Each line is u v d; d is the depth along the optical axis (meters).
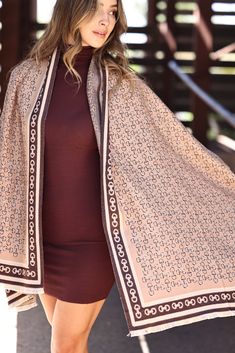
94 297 3.25
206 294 3.32
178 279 3.29
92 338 4.70
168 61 9.44
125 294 3.20
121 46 3.35
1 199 3.40
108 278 3.29
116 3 3.28
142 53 10.81
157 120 3.35
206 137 8.34
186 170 3.41
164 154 3.36
